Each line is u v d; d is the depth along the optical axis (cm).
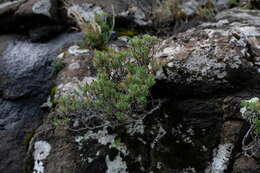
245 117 193
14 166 273
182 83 232
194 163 219
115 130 240
